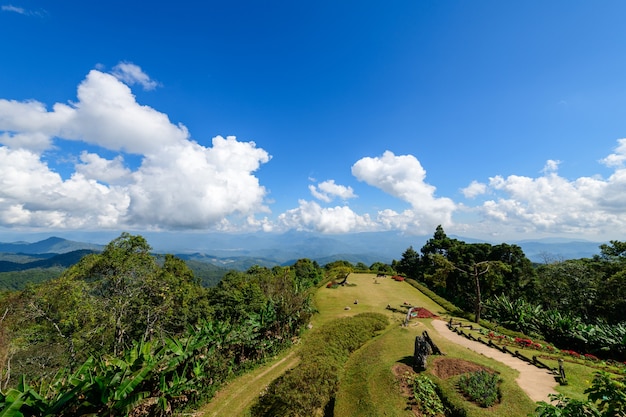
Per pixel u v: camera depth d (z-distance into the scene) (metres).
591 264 40.12
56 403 10.79
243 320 28.00
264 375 21.59
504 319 31.48
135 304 30.05
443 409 14.30
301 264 76.81
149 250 33.78
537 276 44.72
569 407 5.71
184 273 49.72
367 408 14.98
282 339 27.70
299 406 15.52
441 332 26.30
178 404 16.88
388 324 29.77
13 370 24.69
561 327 25.81
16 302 25.94
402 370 17.44
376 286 54.00
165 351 15.98
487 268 34.00
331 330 24.91
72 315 24.97
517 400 13.62
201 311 34.81
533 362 18.14
